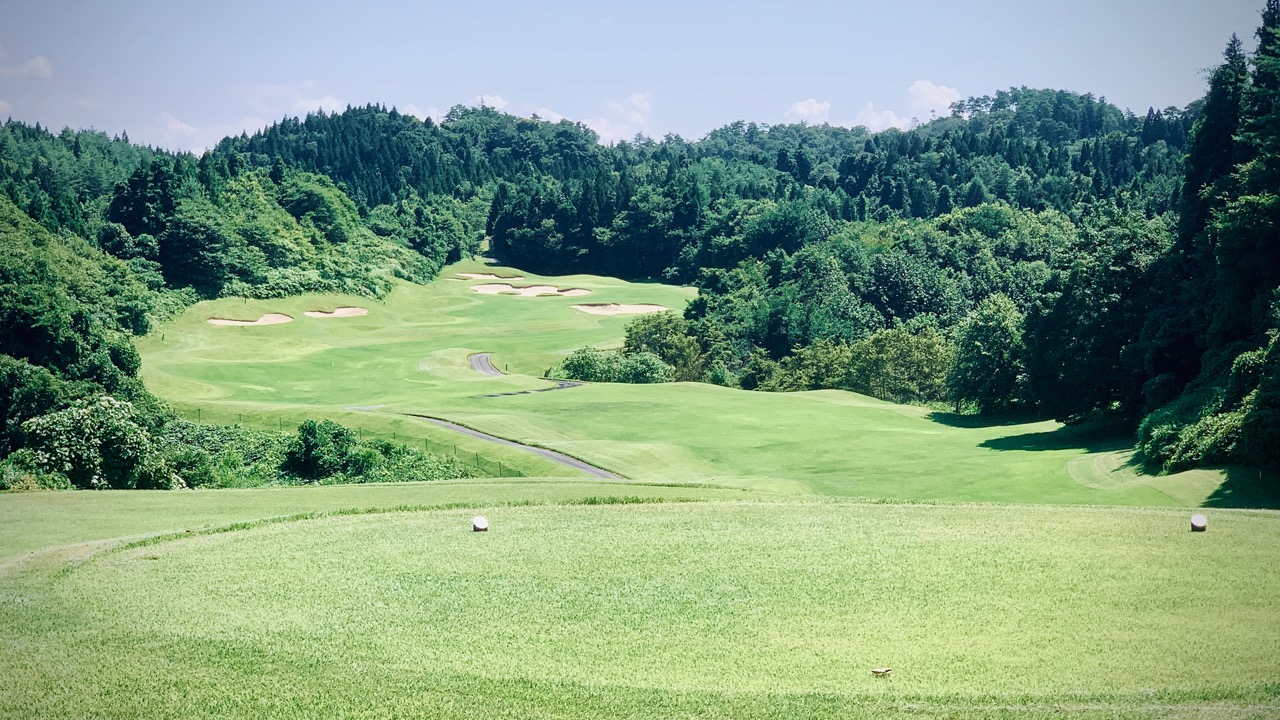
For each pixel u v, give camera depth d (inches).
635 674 711.1
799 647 756.6
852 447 2549.2
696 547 1039.0
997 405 3272.6
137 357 3184.1
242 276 5570.9
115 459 1784.0
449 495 1403.8
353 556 1016.9
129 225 5703.7
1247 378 1883.6
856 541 1048.8
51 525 1172.5
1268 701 635.5
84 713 641.0
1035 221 6505.9
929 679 689.0
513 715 641.0
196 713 643.5
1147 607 813.2
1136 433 2539.4
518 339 5078.7
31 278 3090.6
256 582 927.7
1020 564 942.4
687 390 3567.9
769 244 6796.3
